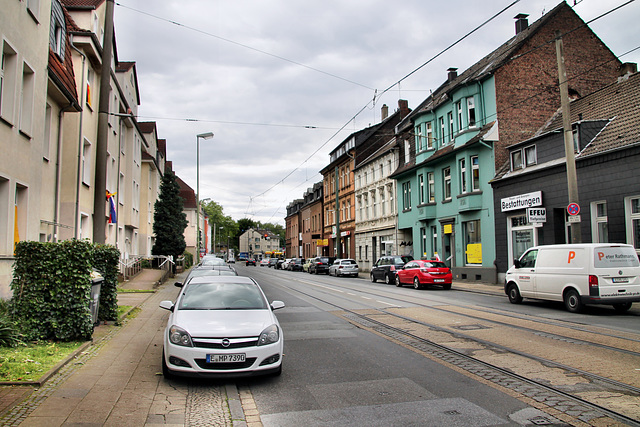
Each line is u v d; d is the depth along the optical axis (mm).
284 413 5379
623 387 6016
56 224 14461
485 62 30625
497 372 6906
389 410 5402
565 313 13133
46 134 14219
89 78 19234
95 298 10266
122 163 26031
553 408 5312
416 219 33469
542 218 18672
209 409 5539
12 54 10984
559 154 20250
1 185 10742
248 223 151125
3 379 6031
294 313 13891
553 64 25875
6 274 10547
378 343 9312
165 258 32188
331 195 58156
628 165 16594
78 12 18969
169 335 6746
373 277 29844
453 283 26000
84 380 6426
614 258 12891
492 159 24828
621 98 19703
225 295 8047
